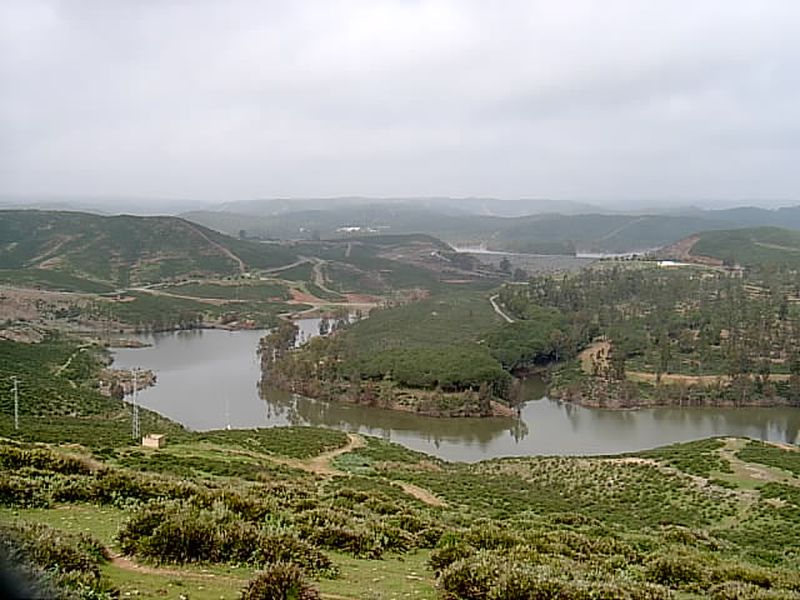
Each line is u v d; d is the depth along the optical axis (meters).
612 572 16.77
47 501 17.34
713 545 27.17
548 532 21.92
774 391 113.44
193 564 12.91
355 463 53.22
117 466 35.44
